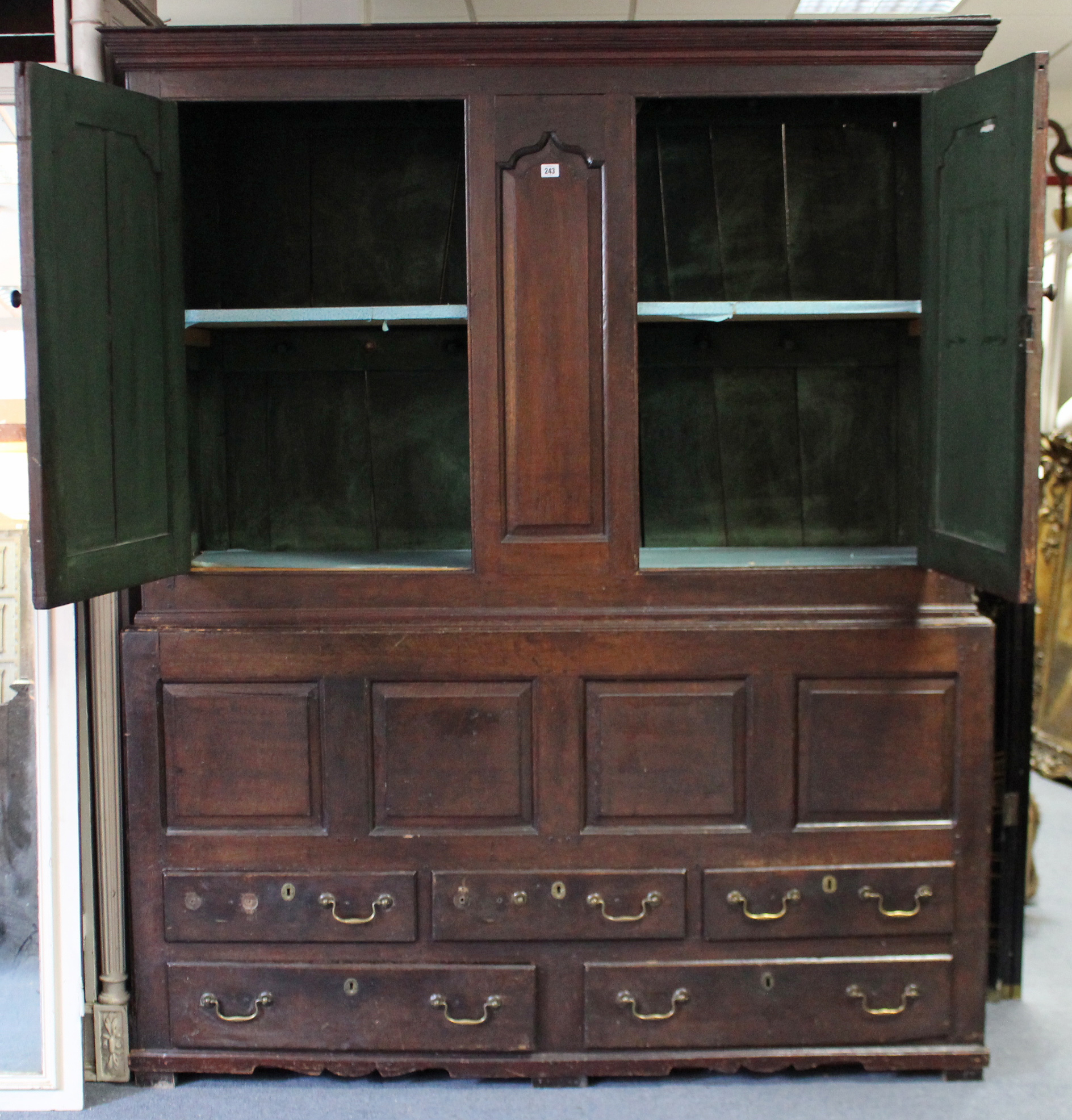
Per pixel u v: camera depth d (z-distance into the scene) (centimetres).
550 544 205
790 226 246
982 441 180
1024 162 165
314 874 207
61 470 168
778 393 251
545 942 208
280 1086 212
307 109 235
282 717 205
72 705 206
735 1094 207
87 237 175
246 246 245
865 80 200
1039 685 438
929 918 209
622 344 202
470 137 199
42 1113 203
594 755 206
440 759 206
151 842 208
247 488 249
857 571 207
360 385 249
